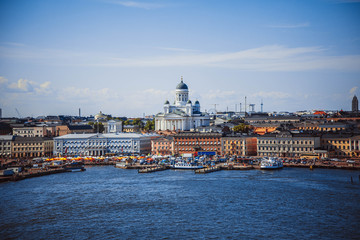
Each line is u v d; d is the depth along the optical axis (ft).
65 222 523.29
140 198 636.48
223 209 568.41
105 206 592.60
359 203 589.73
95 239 465.47
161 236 470.80
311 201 602.44
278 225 502.38
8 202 619.26
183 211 561.84
